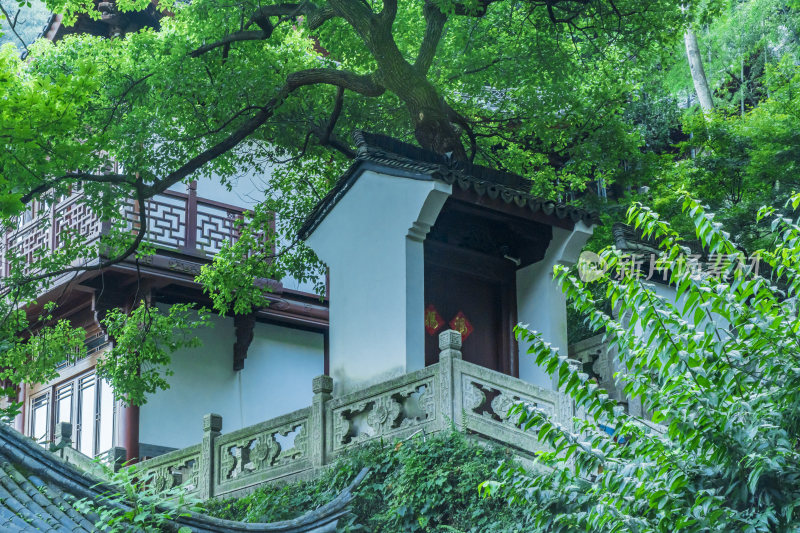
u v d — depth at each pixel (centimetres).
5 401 2084
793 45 2991
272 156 1850
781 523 648
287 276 2033
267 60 1720
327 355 2127
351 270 1389
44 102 1200
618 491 687
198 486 1309
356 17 1577
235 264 1781
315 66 1833
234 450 1382
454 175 1309
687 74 3144
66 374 1986
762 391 673
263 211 1839
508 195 1352
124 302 1833
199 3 1672
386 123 1845
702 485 677
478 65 1850
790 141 2005
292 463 1227
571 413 1030
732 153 2092
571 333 1719
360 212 1398
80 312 1947
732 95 3167
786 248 677
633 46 1839
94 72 1233
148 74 1611
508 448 1066
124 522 893
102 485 941
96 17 1584
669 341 675
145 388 1669
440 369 1130
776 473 658
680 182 2098
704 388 672
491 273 1466
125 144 1592
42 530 869
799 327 652
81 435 1909
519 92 1873
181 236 1877
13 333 1666
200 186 1952
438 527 1041
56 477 943
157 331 1686
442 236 1427
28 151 1256
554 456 729
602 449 717
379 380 1302
